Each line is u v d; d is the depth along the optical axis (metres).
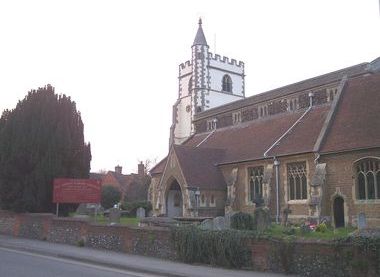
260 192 35.03
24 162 28.78
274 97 41.66
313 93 38.12
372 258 12.06
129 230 20.23
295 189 32.12
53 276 13.41
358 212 27.53
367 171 27.62
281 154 33.00
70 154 29.77
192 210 35.91
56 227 25.34
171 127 70.50
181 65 71.44
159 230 18.56
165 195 39.97
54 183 26.62
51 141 28.94
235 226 23.17
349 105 32.56
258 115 43.38
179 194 41.06
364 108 30.98
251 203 35.22
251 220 23.84
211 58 68.69
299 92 39.41
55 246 22.73
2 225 30.50
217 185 37.81
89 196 26.62
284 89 41.06
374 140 27.33
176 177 38.25
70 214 31.73
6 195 29.06
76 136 30.53
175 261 17.33
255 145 37.81
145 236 19.27
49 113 29.45
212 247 16.17
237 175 36.97
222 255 15.70
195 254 16.72
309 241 13.62
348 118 31.30
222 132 46.34
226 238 15.73
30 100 29.77
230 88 70.69
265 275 13.95
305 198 31.30
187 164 38.03
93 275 14.02
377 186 26.95
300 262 13.77
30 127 29.17
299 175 31.97
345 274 12.59
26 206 28.56
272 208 32.97
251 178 36.09
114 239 21.06
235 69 71.56
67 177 29.45
